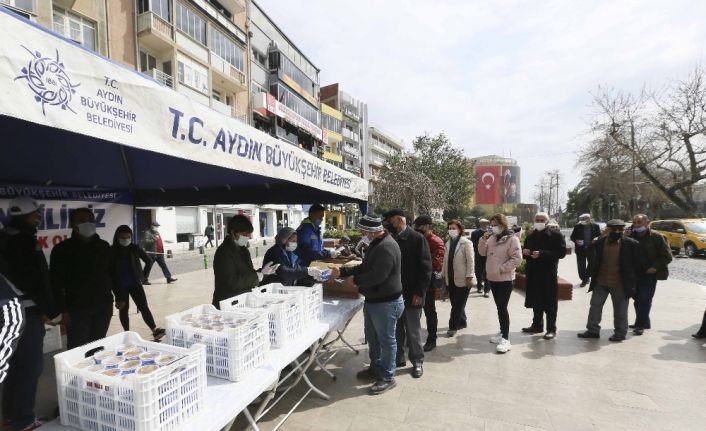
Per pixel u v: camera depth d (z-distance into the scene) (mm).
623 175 20938
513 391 3312
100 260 3283
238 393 1819
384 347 3303
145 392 1355
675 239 14508
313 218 4211
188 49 18250
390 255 3152
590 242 8234
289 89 30281
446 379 3570
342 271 3486
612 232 4582
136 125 1636
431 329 4434
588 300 7039
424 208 17828
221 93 22641
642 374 3650
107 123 1492
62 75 1319
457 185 24797
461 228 5094
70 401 1508
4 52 1136
